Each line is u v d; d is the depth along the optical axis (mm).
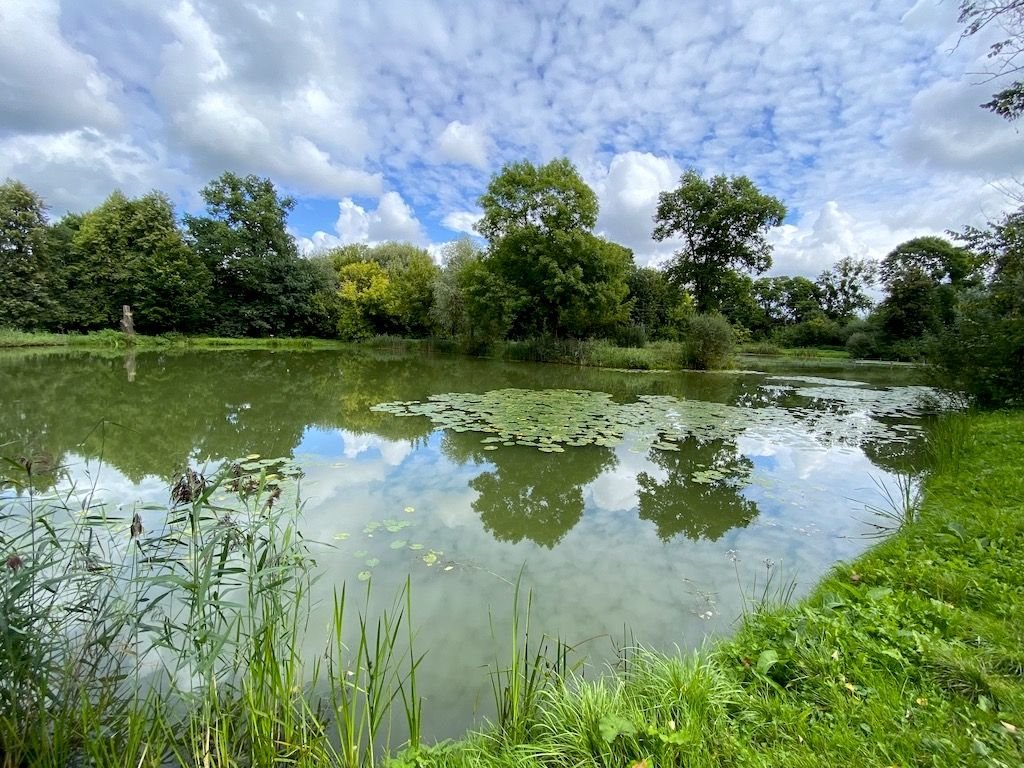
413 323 33375
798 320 49062
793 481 5918
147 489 4789
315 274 34906
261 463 5867
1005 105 7047
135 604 2252
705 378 18219
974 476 4922
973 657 2025
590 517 4703
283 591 2506
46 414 7957
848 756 1590
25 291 23328
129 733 1688
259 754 1721
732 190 28125
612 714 1767
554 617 2951
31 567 1933
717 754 1625
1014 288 8539
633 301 24047
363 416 8992
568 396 12164
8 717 1692
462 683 2354
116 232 27328
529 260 23016
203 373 14578
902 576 2932
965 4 5867
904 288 29828
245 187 33062
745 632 2561
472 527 4316
